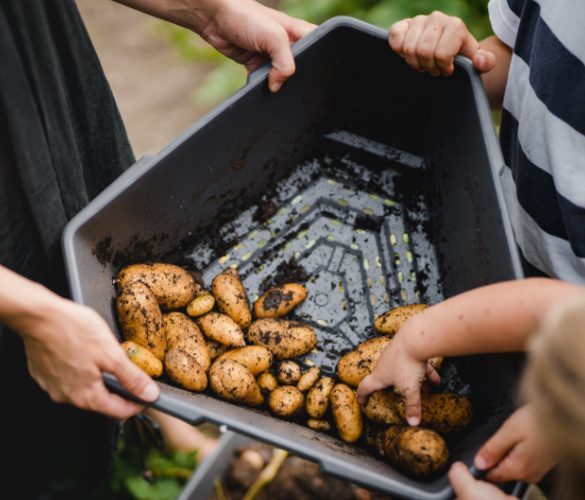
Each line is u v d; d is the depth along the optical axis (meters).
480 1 2.43
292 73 1.24
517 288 0.91
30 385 1.21
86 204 1.20
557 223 1.16
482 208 1.15
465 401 1.12
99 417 1.32
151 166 1.14
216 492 1.49
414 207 1.41
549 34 1.07
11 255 1.08
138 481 1.57
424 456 1.01
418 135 1.40
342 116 1.42
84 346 0.91
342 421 1.16
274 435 0.93
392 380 1.03
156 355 1.16
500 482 0.92
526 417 0.87
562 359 0.59
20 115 0.98
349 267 1.37
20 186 1.04
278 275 1.36
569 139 1.08
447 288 1.30
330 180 1.44
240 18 1.24
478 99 1.18
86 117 1.17
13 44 0.95
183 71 2.48
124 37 2.53
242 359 1.21
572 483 0.64
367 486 0.90
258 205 1.41
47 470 1.36
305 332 1.26
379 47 1.29
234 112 1.23
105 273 1.16
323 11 2.50
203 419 0.93
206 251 1.36
